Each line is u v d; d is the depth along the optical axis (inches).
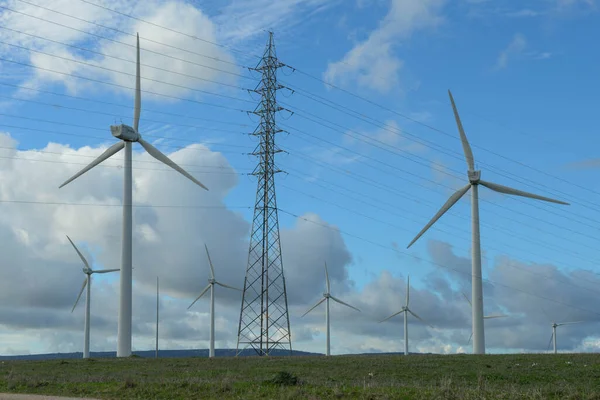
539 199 3676.2
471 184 3754.9
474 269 3671.3
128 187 3567.9
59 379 2080.5
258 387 1702.8
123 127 3545.8
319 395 1550.2
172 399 1599.4
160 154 3659.0
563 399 1502.2
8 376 2167.8
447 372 2351.1
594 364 2513.5
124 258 3501.5
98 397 1643.7
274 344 3688.5
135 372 2488.9
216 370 2532.0
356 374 2310.5
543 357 2842.0
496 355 3048.7
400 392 1530.5
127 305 3474.4
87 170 3580.2
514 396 1514.5
